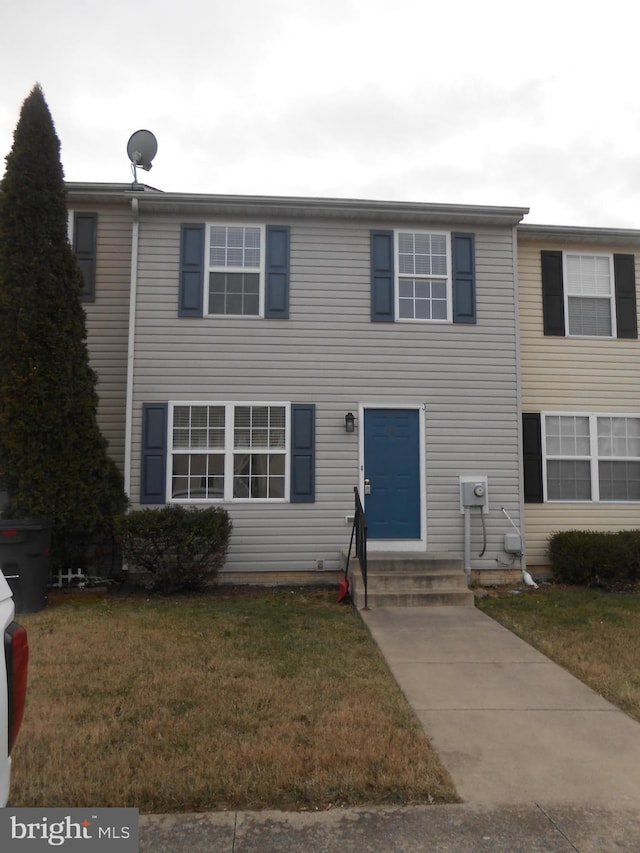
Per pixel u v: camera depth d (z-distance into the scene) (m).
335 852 3.11
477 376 10.16
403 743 4.19
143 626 7.11
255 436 9.81
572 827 3.32
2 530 7.73
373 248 10.16
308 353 9.96
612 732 4.50
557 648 6.42
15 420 8.62
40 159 9.05
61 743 4.11
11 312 8.71
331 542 9.75
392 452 9.96
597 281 11.25
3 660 2.12
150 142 10.58
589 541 9.80
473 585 9.73
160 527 8.66
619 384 11.09
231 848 3.13
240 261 10.03
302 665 5.79
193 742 4.15
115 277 10.26
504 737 4.41
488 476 10.03
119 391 10.12
